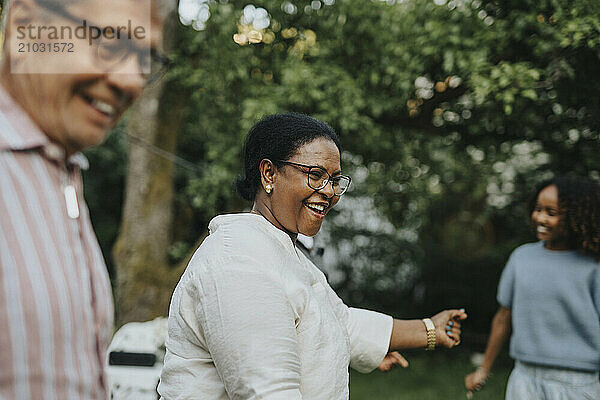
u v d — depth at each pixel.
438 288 7.40
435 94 4.63
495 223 6.91
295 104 4.60
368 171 5.60
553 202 2.79
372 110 4.62
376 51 4.77
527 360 2.81
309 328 1.32
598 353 2.69
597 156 4.56
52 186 0.86
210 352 1.25
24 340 0.78
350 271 7.60
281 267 1.33
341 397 1.36
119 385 3.12
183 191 6.86
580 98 4.13
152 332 3.58
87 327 0.87
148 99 5.46
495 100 4.18
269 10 4.88
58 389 0.81
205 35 4.84
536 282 2.80
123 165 8.20
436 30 4.15
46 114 0.86
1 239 0.79
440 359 6.55
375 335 1.78
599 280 2.69
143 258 5.55
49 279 0.81
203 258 1.32
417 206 5.92
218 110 5.27
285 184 1.46
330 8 4.81
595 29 3.68
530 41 3.94
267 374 1.19
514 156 5.78
